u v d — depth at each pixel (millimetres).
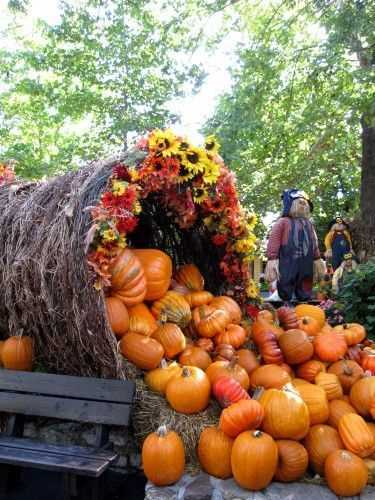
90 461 2938
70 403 3355
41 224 3451
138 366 3566
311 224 6715
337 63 8875
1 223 3645
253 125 10414
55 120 15141
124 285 3664
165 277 4117
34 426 3789
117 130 14000
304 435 3043
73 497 3279
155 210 4852
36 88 14328
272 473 2848
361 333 4234
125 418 3211
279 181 12539
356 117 9625
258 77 11055
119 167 3396
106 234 3109
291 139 11852
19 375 3527
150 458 2912
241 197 12148
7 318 3908
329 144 11820
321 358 3910
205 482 2971
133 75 14367
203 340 4137
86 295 3154
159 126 13938
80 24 14375
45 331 3455
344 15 8516
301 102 11672
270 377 3586
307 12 10742
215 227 4449
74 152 14688
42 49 14820
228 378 3303
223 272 4941
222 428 3004
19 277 3426
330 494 2857
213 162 3697
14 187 4094
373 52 9023
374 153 10164
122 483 3529
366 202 10125
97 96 14539
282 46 11016
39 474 3762
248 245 4504
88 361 3439
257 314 4758
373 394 3357
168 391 3359
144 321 3816
